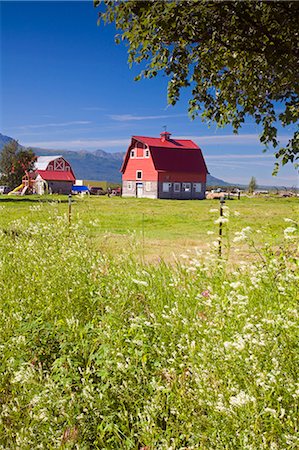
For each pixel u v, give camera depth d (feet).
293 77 36.17
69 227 26.71
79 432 11.94
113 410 12.60
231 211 20.20
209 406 11.07
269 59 35.55
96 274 20.86
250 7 34.22
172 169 250.98
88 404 12.38
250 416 10.25
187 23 35.22
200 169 257.14
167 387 12.32
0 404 13.84
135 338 14.10
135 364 13.41
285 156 38.83
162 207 141.59
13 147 333.01
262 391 10.94
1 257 24.44
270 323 12.75
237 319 14.16
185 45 36.99
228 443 10.37
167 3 33.65
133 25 36.83
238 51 37.11
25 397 12.98
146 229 73.92
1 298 19.80
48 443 11.48
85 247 24.26
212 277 18.13
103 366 13.67
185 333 14.25
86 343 15.02
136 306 17.62
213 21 35.22
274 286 15.93
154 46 37.63
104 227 70.64
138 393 12.45
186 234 67.31
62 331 16.21
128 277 19.39
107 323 15.87
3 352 15.30
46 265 22.16
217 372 11.98
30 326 16.58
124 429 11.69
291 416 10.44
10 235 27.63
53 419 11.90
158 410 11.75
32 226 27.12
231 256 25.98
